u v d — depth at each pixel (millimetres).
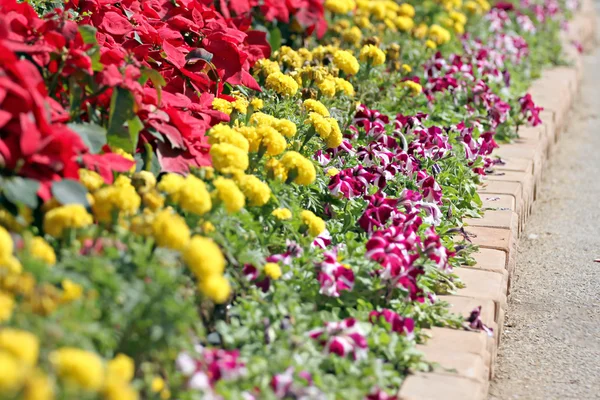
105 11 4977
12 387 2133
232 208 3352
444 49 9008
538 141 7438
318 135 5094
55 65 3797
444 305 3992
